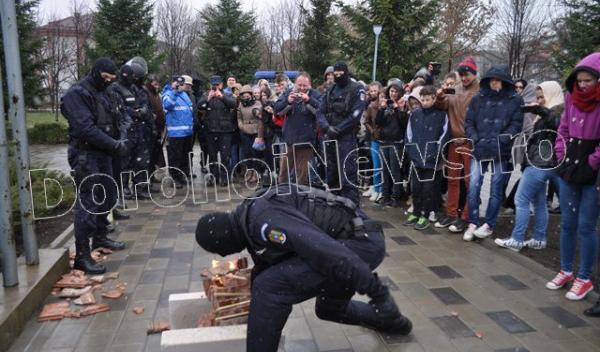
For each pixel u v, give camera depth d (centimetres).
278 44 3394
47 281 403
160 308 382
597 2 1384
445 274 450
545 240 514
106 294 401
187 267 471
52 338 336
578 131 377
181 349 265
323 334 337
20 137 404
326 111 620
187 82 878
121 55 2184
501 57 2419
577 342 327
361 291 252
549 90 489
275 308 254
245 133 908
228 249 270
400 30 1619
